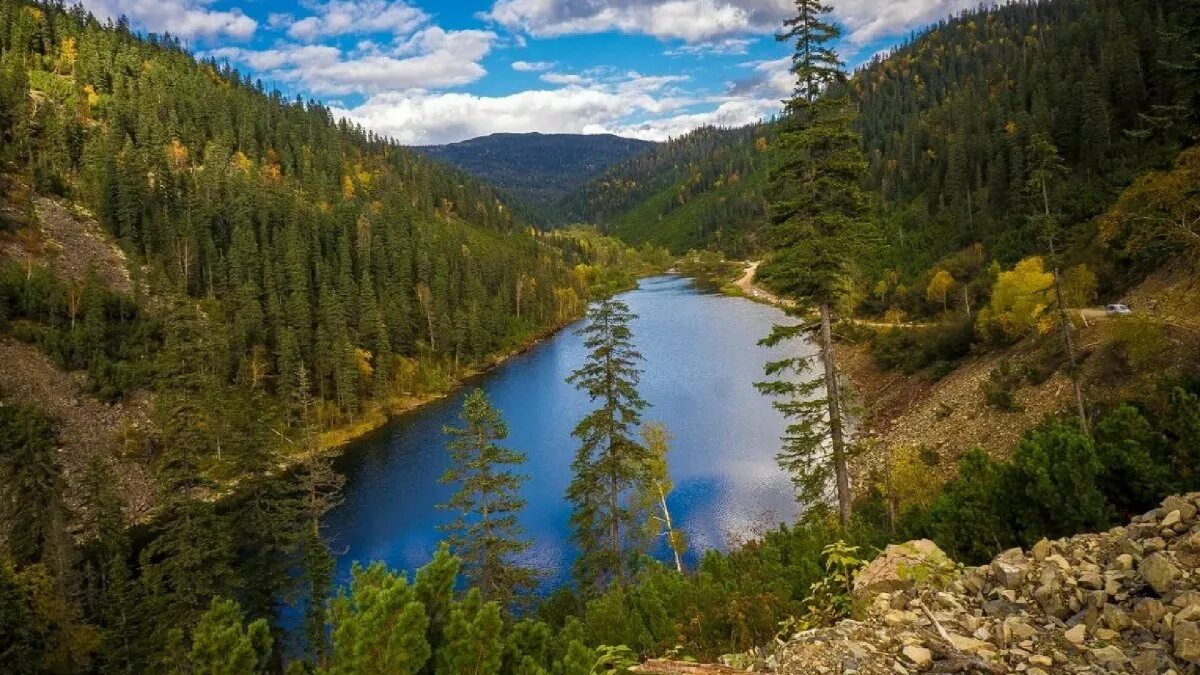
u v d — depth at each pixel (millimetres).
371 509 41938
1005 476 9297
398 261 97375
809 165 16688
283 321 66625
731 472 41250
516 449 50312
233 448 42094
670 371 68375
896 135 158000
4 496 29531
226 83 172125
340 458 53156
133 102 121812
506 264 120125
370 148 186000
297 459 51750
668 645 8469
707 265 195125
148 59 150250
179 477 27109
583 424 23469
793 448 18156
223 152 124000
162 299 66875
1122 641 5141
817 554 10609
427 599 8516
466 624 7715
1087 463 8453
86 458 45969
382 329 73625
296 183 133125
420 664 7344
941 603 6473
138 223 81375
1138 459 8531
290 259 79938
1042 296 37312
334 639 7398
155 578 24719
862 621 6449
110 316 60844
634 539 27953
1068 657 5109
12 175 79375
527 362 88875
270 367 63375
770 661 5965
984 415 35531
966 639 5660
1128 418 9391
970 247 76125
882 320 73812
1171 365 25594
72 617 25203
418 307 89000
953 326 49188
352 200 131250
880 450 40094
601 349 23391
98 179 85438
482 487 23562
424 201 159875
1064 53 109312
